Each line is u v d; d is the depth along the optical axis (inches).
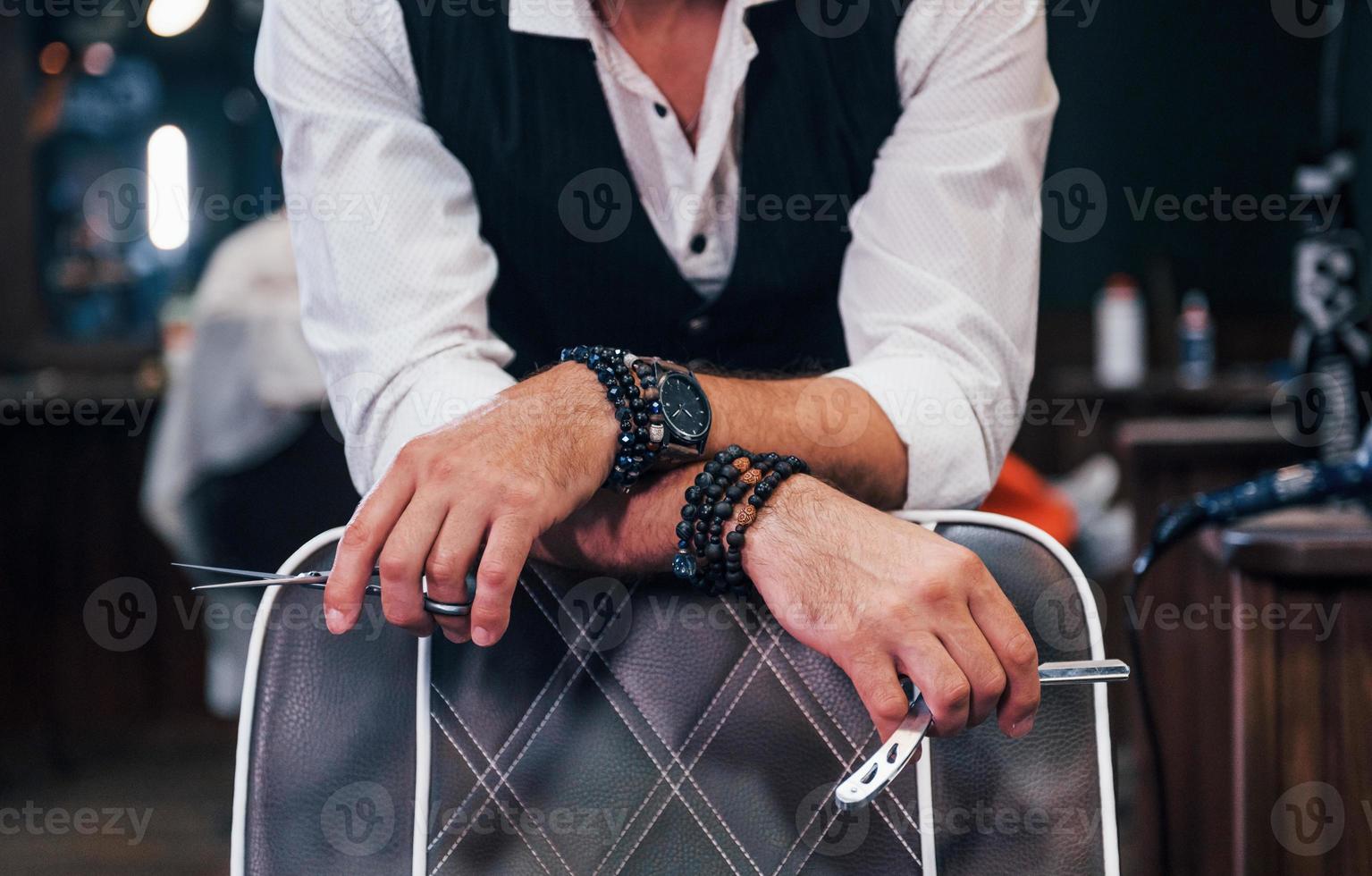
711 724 29.0
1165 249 166.1
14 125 157.9
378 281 34.4
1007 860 28.0
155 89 161.0
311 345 36.0
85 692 133.0
